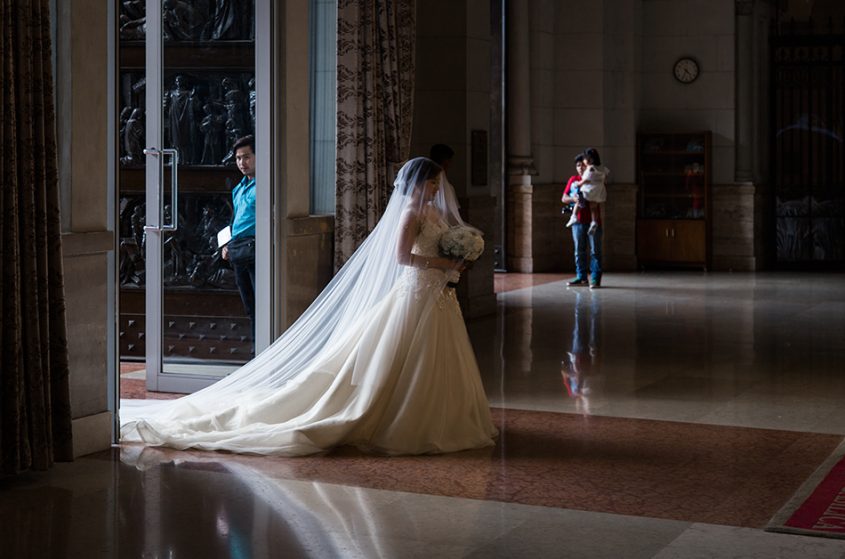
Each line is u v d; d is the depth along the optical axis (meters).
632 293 14.57
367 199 8.73
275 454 6.23
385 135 9.12
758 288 15.19
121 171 9.15
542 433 6.86
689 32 18.09
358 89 8.62
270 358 7.27
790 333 11.03
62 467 5.94
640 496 5.43
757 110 18.19
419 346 6.39
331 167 8.83
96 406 6.32
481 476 5.81
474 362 6.70
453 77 12.00
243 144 8.12
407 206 6.48
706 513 5.13
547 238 17.75
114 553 4.54
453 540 4.71
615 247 18.17
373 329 6.46
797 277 16.75
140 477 5.75
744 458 6.22
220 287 8.25
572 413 7.46
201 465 6.01
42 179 5.57
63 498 5.35
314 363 6.69
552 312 12.65
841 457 6.23
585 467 6.02
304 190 8.22
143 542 4.68
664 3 18.14
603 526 4.92
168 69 8.33
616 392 8.19
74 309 6.09
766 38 18.47
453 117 12.04
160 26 8.06
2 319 5.43
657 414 7.43
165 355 8.30
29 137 5.50
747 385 8.47
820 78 18.28
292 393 6.64
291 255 8.05
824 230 18.48
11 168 5.41
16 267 5.45
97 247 6.20
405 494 5.45
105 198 6.29
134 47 9.06
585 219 15.31
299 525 4.93
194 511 5.14
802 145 18.64
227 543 4.66
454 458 6.22
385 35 8.98
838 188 18.41
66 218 6.04
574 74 17.80
